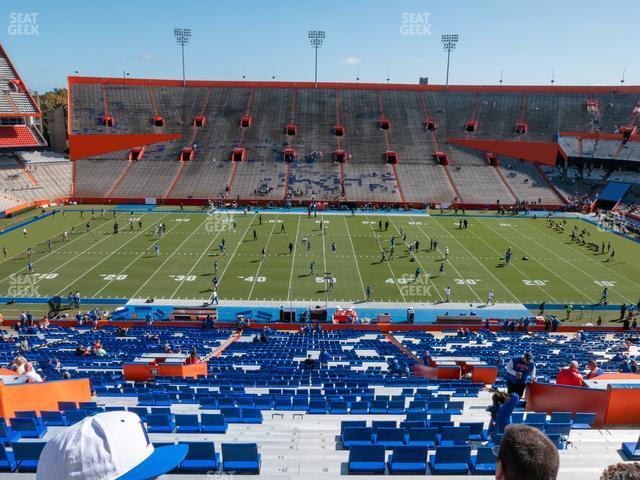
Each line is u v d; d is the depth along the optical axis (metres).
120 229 52.25
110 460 2.88
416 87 85.12
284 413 12.99
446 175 71.94
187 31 80.81
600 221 59.78
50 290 36.28
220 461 8.77
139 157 72.75
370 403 13.27
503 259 44.91
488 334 30.44
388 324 32.09
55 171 68.62
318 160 73.62
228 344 27.03
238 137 76.69
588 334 30.20
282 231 52.75
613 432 10.12
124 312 33.16
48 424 10.88
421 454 8.39
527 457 2.27
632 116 75.75
